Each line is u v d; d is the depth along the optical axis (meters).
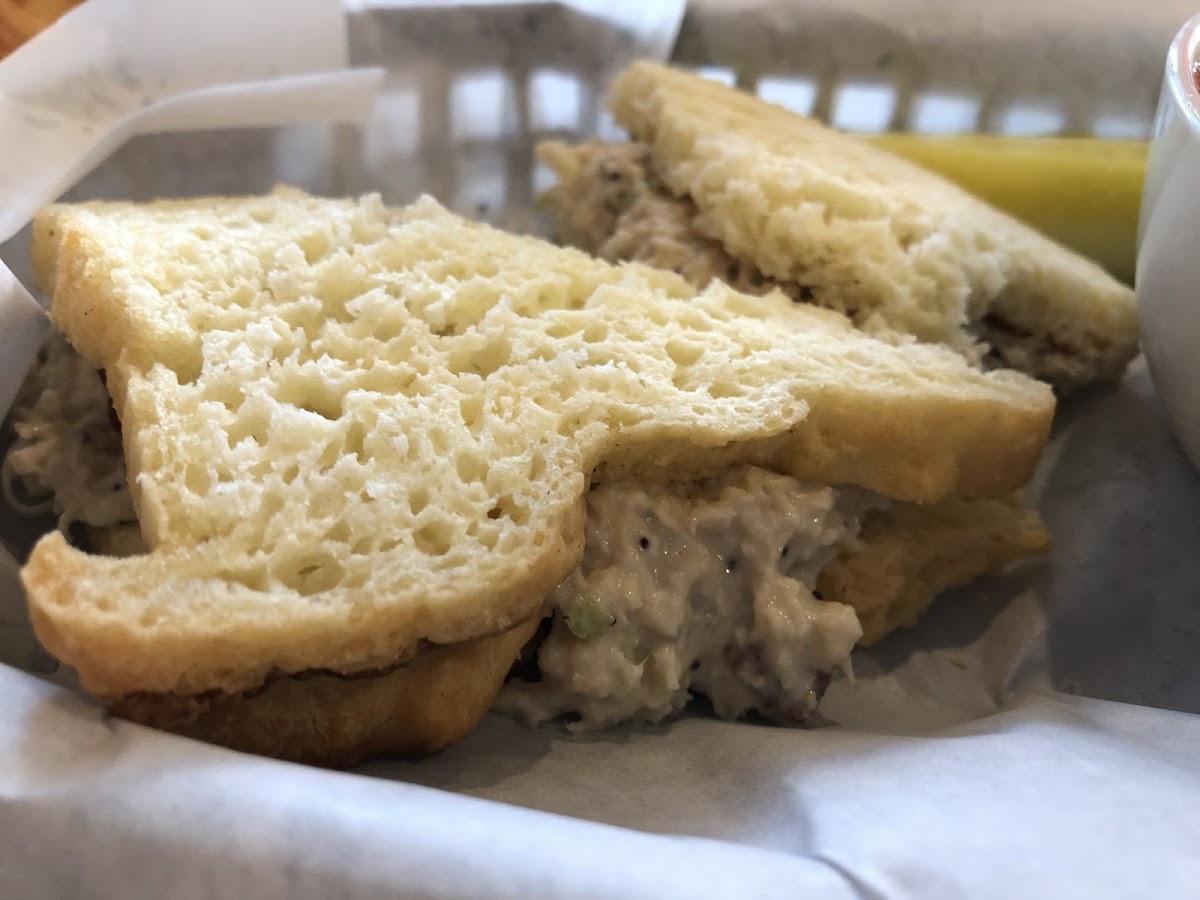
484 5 0.19
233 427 0.11
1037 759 0.09
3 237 0.13
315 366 0.11
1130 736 0.11
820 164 0.16
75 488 0.13
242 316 0.12
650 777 0.11
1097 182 0.18
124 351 0.11
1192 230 0.13
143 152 0.17
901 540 0.14
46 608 0.09
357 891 0.07
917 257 0.15
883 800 0.09
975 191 0.18
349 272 0.12
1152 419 0.16
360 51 0.18
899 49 0.20
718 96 0.18
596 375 0.12
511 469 0.11
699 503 0.12
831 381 0.13
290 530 0.10
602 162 0.18
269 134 0.18
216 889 0.07
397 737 0.11
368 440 0.11
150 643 0.09
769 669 0.12
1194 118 0.13
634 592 0.12
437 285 0.13
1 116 0.14
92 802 0.07
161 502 0.10
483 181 0.20
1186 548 0.15
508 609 0.10
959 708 0.14
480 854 0.07
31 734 0.08
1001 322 0.17
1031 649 0.15
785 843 0.09
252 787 0.07
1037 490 0.16
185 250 0.13
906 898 0.07
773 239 0.15
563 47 0.20
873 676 0.14
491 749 0.11
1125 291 0.16
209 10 0.16
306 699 0.10
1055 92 0.20
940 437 0.13
